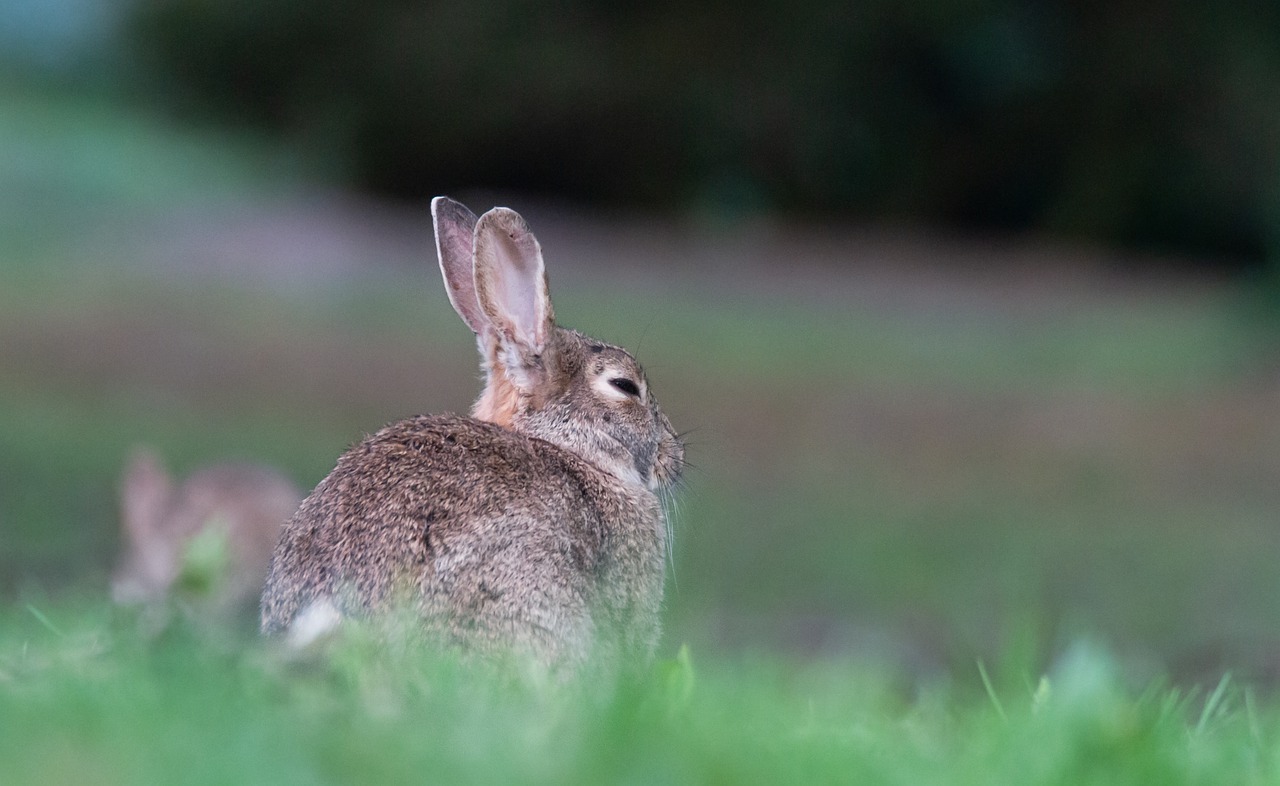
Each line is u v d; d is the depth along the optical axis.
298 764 3.12
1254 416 20.22
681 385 20.72
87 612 6.20
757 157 36.03
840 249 33.03
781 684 5.97
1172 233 36.22
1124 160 35.94
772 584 12.20
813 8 35.28
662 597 5.32
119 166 32.66
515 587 4.43
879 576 12.67
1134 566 13.44
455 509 4.47
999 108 36.28
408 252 28.44
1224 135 35.22
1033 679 6.23
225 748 3.19
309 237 28.45
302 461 15.61
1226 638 10.73
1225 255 36.00
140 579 9.15
